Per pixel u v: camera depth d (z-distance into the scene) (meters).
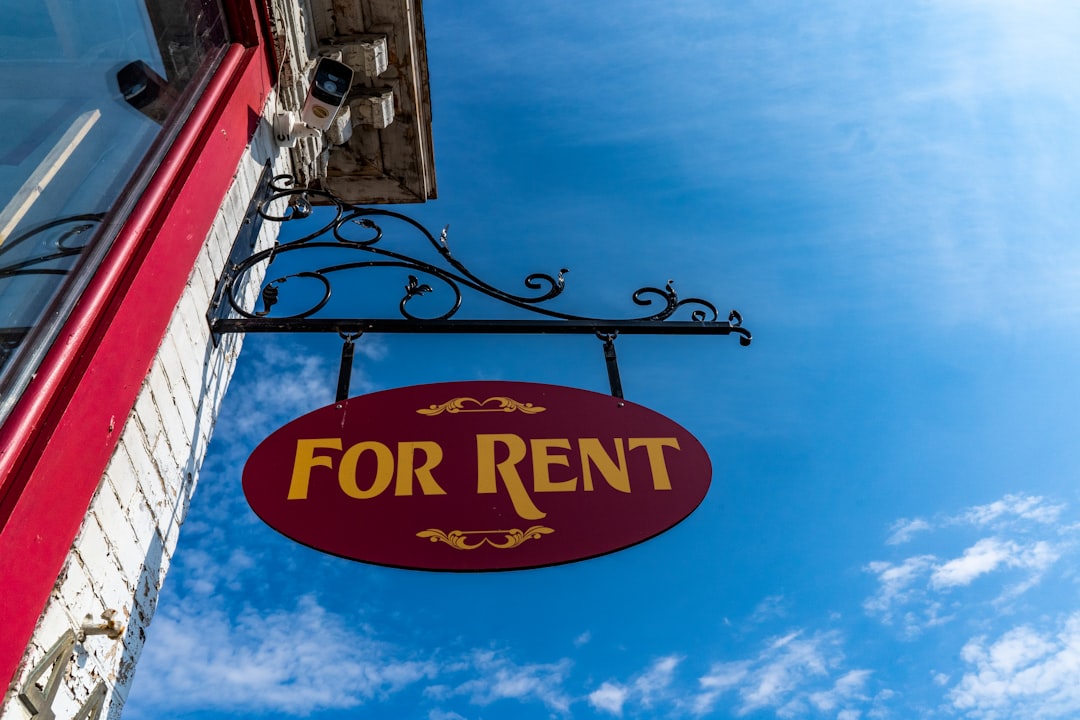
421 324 4.14
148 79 3.88
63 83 3.23
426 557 3.00
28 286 2.74
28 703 2.41
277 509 3.12
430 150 6.98
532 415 3.52
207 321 4.11
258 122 4.94
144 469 3.33
